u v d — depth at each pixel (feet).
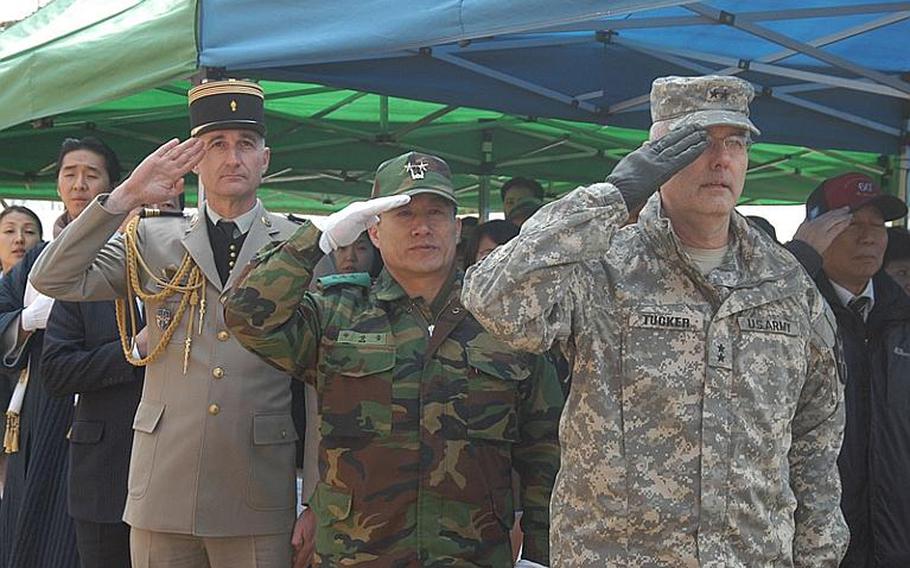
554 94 16.31
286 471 10.13
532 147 24.38
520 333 6.69
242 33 11.53
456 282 8.68
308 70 13.92
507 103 16.07
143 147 23.81
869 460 10.32
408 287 8.64
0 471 17.01
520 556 9.02
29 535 12.66
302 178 29.32
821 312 7.46
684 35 14.92
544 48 15.42
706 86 7.14
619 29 13.60
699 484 6.79
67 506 12.28
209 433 9.87
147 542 10.08
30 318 12.56
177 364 10.10
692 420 6.84
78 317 11.66
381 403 8.30
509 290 6.64
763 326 7.08
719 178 7.08
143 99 20.27
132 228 10.47
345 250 14.19
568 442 7.11
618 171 6.89
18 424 13.21
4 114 14.44
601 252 6.70
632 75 16.12
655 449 6.84
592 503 6.92
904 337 10.41
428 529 8.21
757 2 13.11
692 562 6.73
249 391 10.01
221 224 10.34
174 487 9.87
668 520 6.76
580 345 7.05
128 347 10.61
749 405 6.95
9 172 25.84
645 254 7.19
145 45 12.38
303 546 10.03
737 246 7.40
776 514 7.11
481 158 24.58
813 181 27.71
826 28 14.37
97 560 11.57
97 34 13.29
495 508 8.35
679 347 6.93
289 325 8.32
